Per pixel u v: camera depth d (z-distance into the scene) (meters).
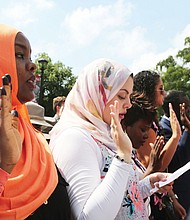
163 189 2.78
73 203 2.09
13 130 1.62
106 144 2.38
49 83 42.16
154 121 3.66
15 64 1.98
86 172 2.14
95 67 2.54
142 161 3.55
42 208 1.96
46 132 4.75
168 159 3.49
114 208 2.05
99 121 2.45
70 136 2.25
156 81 3.76
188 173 3.80
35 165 1.96
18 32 2.04
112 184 2.07
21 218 1.78
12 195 1.80
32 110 4.61
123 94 2.55
